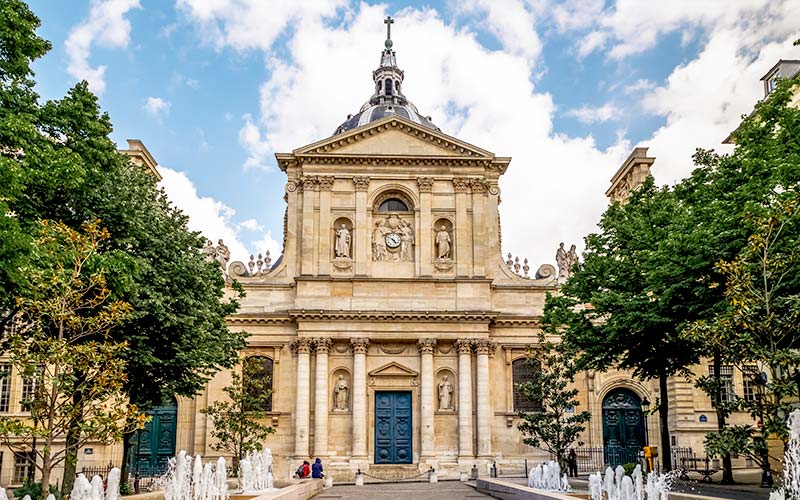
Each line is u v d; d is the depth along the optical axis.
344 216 51.88
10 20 22.94
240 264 52.16
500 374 50.88
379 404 50.09
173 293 31.78
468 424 48.97
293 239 51.78
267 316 50.06
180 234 33.41
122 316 22.72
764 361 19.36
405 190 52.56
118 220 28.78
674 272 27.80
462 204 52.44
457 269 51.47
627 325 31.78
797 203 20.73
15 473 43.22
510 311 51.69
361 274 50.72
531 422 40.91
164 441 48.66
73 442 24.00
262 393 47.56
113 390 21.98
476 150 52.81
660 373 34.12
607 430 50.62
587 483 35.22
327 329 49.59
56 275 21.05
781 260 20.06
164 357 32.25
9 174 20.52
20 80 24.12
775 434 18.72
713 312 26.44
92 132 26.17
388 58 76.69
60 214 27.19
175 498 27.30
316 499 32.06
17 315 28.53
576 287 36.62
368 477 47.47
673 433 47.47
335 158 52.16
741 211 24.94
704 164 32.03
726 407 19.62
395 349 50.56
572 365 39.34
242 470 34.75
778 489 18.88
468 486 40.53
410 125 52.88
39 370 21.58
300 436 48.06
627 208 36.50
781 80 27.86
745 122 28.95
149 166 52.00
